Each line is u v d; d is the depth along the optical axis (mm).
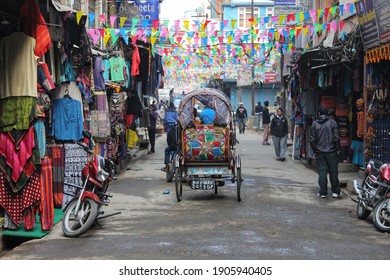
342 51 13344
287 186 12969
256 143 26672
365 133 12352
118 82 14328
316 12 13383
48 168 8102
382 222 8219
